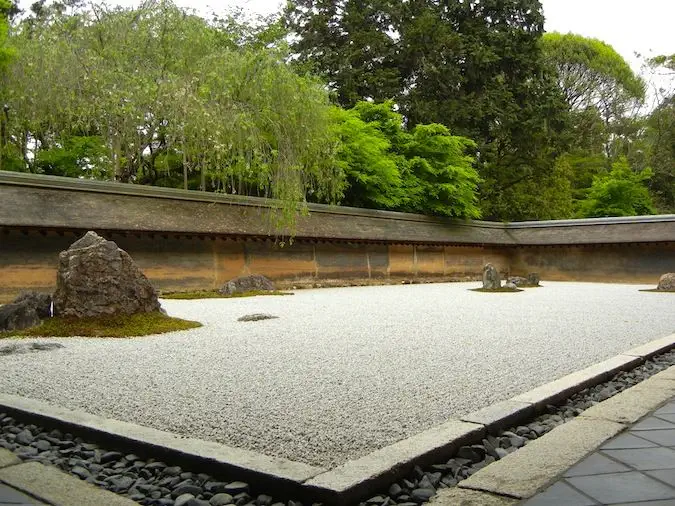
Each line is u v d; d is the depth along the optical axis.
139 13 18.98
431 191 28.80
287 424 4.02
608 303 14.27
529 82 38.06
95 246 9.17
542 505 2.69
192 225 17.94
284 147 19.05
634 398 4.70
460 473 3.27
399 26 34.69
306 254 21.75
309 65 31.25
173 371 5.84
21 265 14.87
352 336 8.31
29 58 16.91
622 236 27.77
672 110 45.84
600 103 53.06
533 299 15.66
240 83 18.84
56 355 6.76
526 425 4.24
